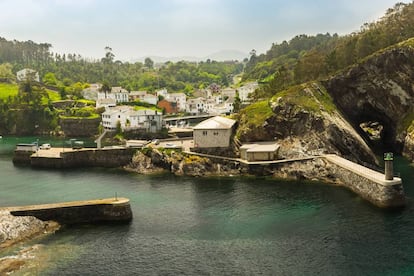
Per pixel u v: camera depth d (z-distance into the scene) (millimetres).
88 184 98875
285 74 166625
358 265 52906
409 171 99250
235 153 112375
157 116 175250
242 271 52406
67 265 54562
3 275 51469
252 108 125312
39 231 65938
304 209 74562
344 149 108500
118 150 118812
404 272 50812
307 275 50906
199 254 57469
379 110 134000
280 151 109375
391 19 180875
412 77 124688
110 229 67188
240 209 75875
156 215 73875
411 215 69125
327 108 119312
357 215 70312
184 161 108062
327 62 149250
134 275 52031
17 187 96938
